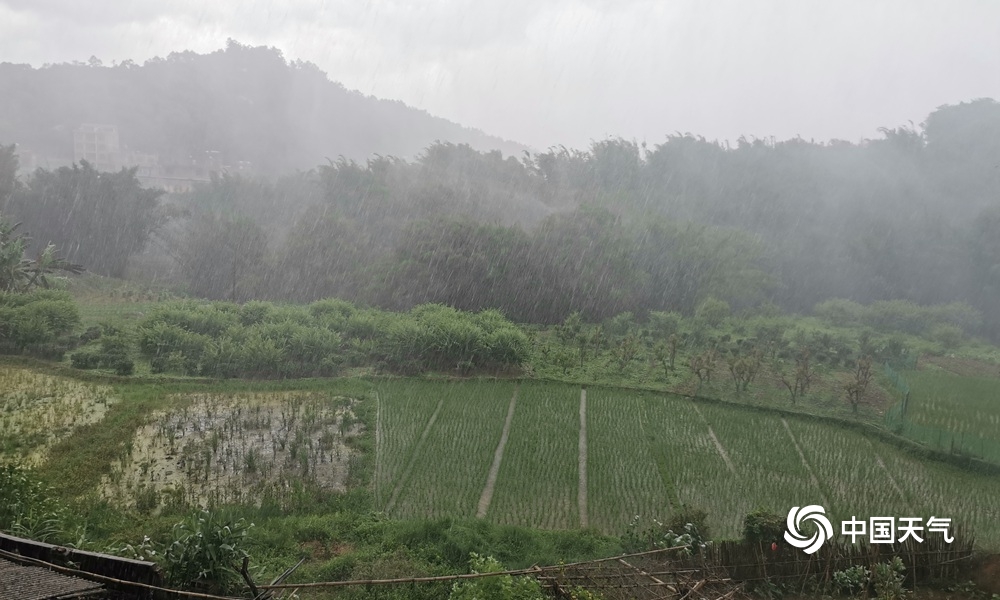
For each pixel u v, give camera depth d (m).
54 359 27.81
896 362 34.09
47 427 19.67
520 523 15.33
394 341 29.61
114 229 53.69
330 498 15.80
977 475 19.38
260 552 12.94
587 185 63.06
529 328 39.94
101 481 16.19
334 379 26.73
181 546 10.16
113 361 27.02
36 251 52.88
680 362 32.38
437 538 13.64
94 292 44.84
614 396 26.36
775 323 40.41
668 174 62.44
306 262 48.69
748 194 59.22
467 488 17.06
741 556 12.80
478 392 25.98
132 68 107.50
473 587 10.03
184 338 28.47
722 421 23.55
